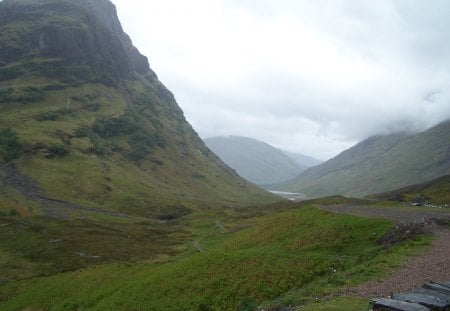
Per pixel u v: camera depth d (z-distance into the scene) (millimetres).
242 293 37438
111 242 106188
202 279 43844
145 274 58156
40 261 88938
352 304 22453
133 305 45188
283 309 26281
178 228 146875
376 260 32844
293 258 42125
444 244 34938
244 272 41750
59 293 64688
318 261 39500
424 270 28047
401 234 39875
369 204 78625
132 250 96562
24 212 176375
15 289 71875
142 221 179125
